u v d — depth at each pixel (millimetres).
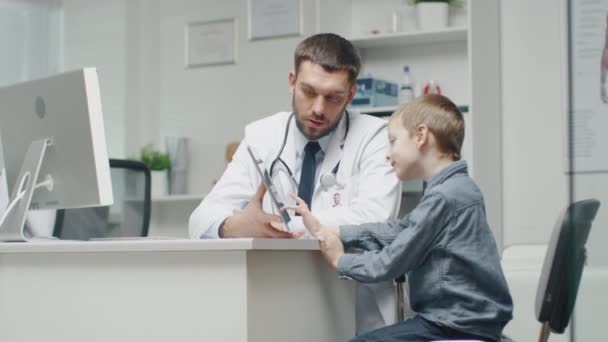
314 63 2271
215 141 5059
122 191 3535
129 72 5238
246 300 1655
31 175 2207
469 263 1898
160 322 1753
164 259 1755
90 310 1853
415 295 1967
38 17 5273
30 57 5238
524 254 2584
